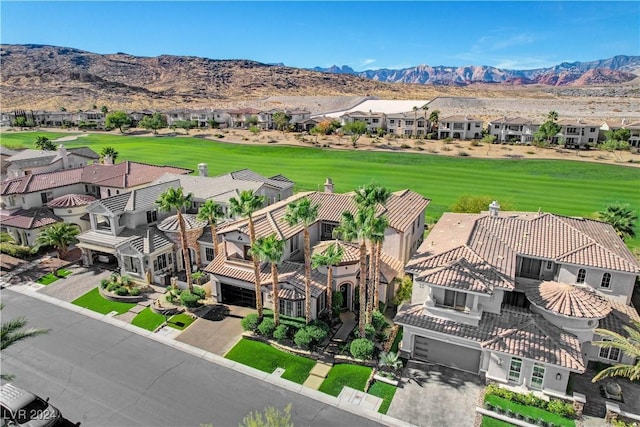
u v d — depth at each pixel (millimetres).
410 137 127438
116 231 44094
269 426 21734
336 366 29578
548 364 25047
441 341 28875
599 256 29391
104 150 83688
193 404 26031
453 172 88812
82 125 152250
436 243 33219
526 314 28453
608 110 168875
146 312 36594
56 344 32062
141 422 24688
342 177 85938
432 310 28797
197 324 34781
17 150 77312
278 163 99438
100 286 40281
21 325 24938
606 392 26000
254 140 127562
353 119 144000
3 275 43375
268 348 31625
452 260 29375
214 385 27719
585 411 25031
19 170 59906
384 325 33812
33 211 51531
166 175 55812
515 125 120062
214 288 37750
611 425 24047
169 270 43344
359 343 29531
